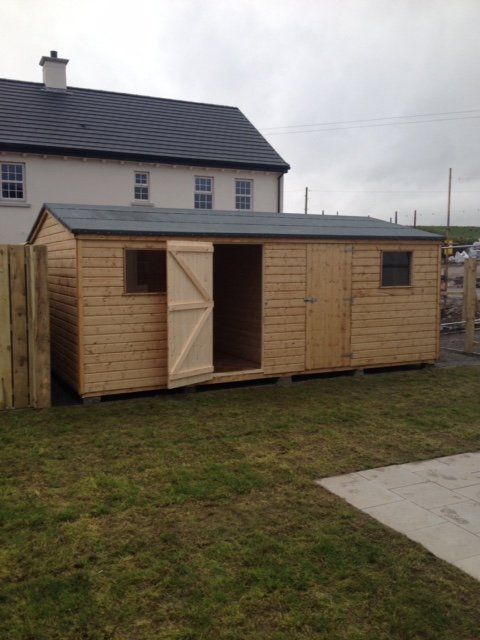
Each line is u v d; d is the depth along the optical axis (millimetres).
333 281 10203
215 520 4676
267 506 4957
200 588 3703
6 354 7934
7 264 7840
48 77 21812
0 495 5109
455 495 5250
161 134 22016
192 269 8789
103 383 8406
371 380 10273
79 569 3926
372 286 10578
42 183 19125
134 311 8586
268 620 3400
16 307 7934
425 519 4738
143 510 4844
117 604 3533
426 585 3770
